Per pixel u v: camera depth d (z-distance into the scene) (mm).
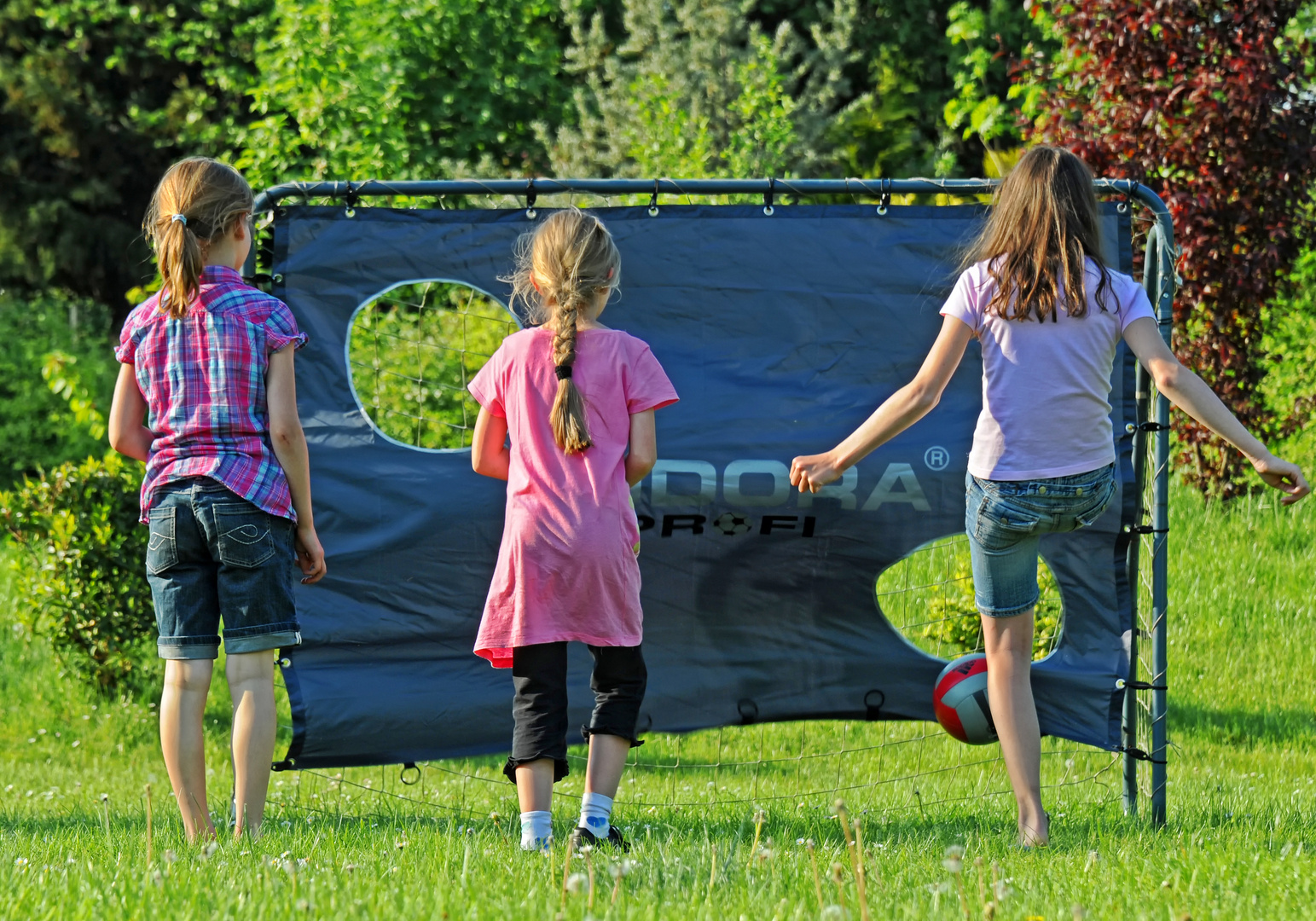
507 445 7727
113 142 39562
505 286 8312
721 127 27141
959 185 8289
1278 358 19000
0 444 32062
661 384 6445
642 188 8266
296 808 9094
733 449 8289
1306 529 16016
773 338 8391
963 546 12844
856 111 32594
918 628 12812
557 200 15062
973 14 20250
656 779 11141
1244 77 14523
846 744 12508
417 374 16812
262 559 6512
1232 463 16500
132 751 13289
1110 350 6547
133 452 6938
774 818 8023
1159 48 15062
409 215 8312
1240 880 5055
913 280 8398
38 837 6676
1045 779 10930
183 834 6688
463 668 8188
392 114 22359
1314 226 15914
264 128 19578
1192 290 15289
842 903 4199
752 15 37000
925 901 4617
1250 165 15055
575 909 4344
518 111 30594
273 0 29812
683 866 5066
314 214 8250
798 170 29828
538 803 6125
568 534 6121
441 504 8195
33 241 39469
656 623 8266
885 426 6582
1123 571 8188
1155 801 7695
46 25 36812
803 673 8328
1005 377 6500
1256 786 9891
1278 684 13281
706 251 8383
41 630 14344
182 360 6582
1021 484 6469
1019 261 6441
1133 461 8094
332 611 8094
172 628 6555
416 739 8078
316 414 8195
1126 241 8125
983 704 7957
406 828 7090
